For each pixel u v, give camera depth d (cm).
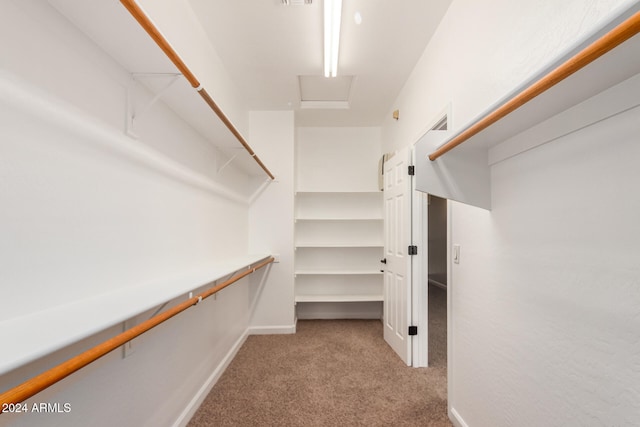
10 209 83
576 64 65
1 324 79
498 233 142
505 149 133
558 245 105
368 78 299
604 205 88
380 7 205
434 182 150
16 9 85
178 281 145
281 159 372
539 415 113
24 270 86
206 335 224
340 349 310
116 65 125
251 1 200
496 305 143
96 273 113
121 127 129
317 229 428
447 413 198
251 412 200
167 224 165
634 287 79
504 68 137
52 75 96
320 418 194
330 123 422
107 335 118
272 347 316
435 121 223
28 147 88
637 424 78
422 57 257
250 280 364
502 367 138
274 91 327
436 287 661
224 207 265
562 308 103
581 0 95
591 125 92
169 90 145
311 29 228
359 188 433
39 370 91
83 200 108
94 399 114
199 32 220
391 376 250
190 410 193
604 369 87
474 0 166
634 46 61
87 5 93
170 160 169
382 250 425
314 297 399
